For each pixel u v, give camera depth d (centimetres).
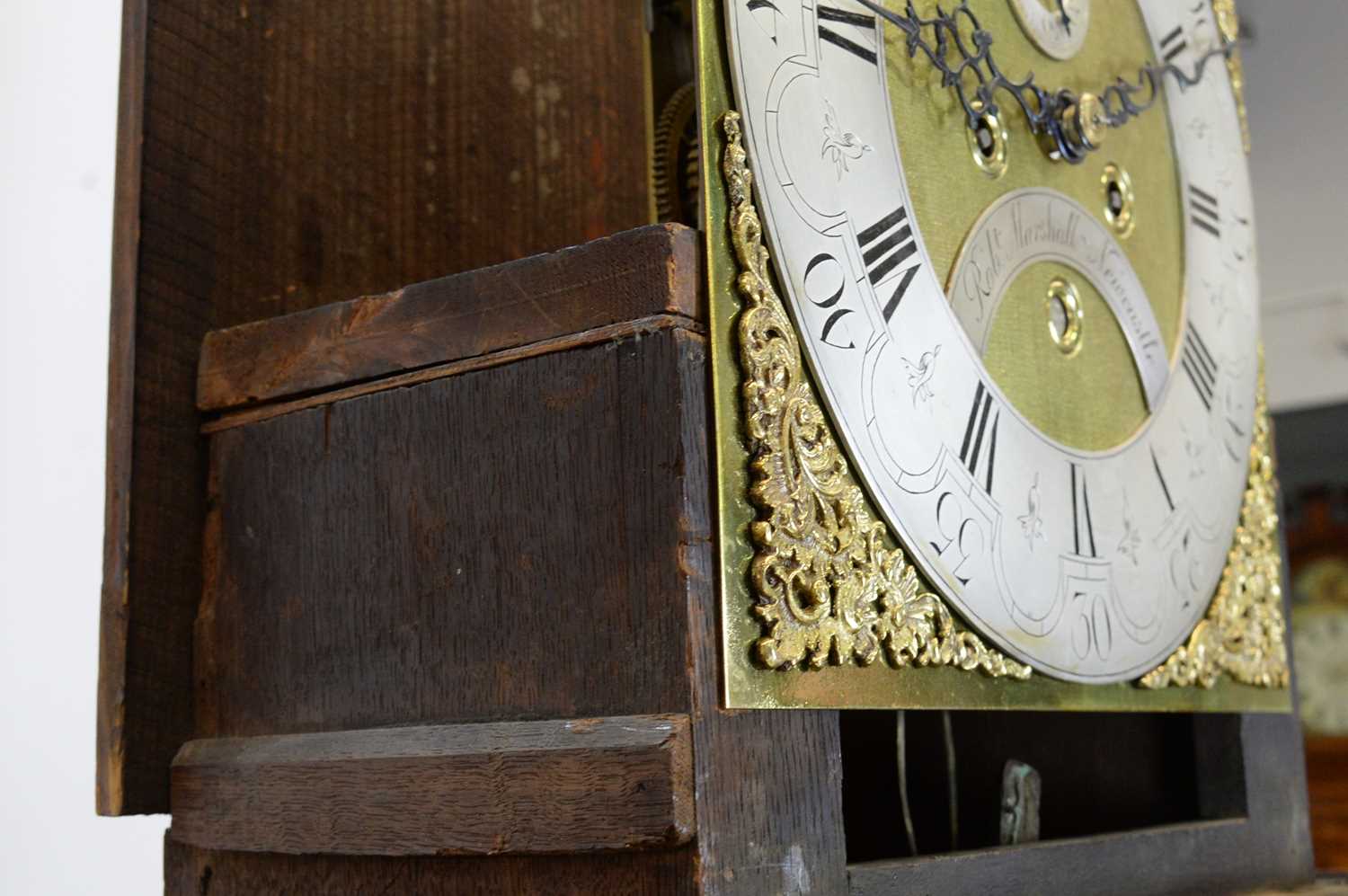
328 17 58
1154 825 67
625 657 44
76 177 77
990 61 55
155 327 52
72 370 76
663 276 45
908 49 52
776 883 44
